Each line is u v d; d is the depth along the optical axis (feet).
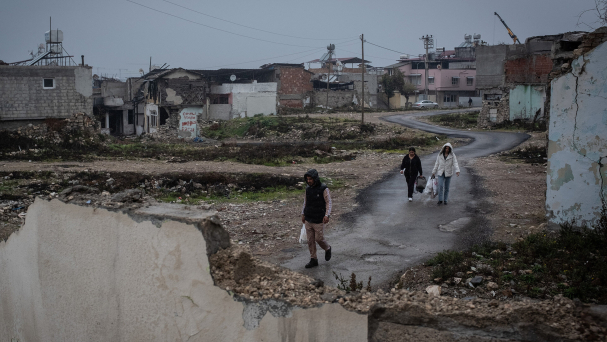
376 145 92.12
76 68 89.61
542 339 9.42
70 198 13.64
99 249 12.67
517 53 124.88
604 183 23.26
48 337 14.67
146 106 149.89
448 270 19.60
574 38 30.96
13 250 15.97
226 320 10.62
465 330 9.70
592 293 16.33
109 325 12.68
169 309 11.27
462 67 242.99
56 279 14.06
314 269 22.06
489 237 26.11
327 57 280.92
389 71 249.75
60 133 87.51
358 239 27.76
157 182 52.29
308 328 10.11
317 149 82.17
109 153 79.82
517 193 40.01
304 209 22.53
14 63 105.60
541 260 20.16
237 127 138.72
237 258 11.16
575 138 24.18
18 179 52.95
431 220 31.60
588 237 22.00
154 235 11.30
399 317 9.98
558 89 24.79
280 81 188.85
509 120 124.26
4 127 85.40
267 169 61.62
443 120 144.15
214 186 51.21
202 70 178.70
